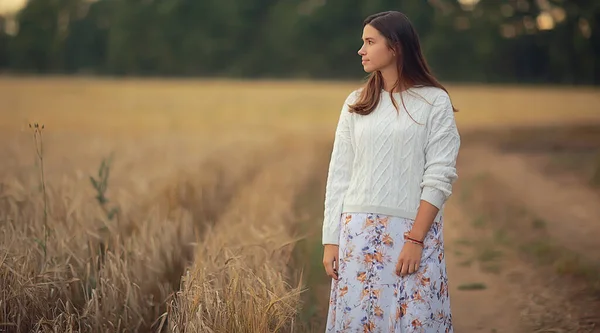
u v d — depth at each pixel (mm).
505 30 57906
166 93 35906
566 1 56250
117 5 70000
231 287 3873
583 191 12727
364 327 3176
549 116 32500
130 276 4672
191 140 17312
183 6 68500
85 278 4574
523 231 8609
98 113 27375
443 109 3148
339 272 3246
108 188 7336
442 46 57875
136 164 11148
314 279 5746
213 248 4719
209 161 12008
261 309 3738
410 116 3143
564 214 9984
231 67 67812
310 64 65688
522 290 5953
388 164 3156
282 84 46250
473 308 5543
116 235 5180
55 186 6605
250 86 42188
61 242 4801
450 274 6645
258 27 68438
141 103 31625
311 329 4488
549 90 43594
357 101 3275
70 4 71875
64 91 36156
